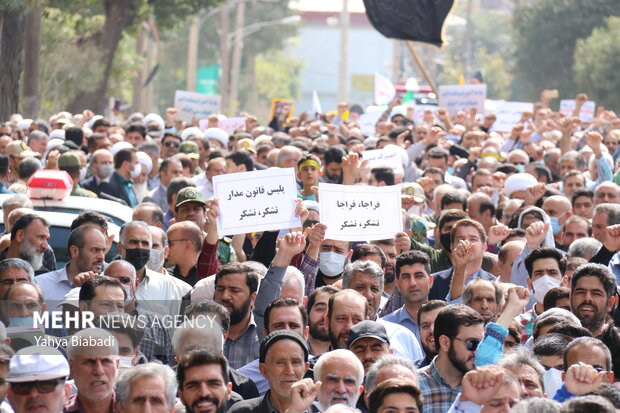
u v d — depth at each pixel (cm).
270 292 1734
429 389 1536
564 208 2581
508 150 4144
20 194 2270
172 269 2067
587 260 2138
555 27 11631
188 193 2244
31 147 3469
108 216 2472
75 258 1892
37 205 2455
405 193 2731
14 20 5072
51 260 2134
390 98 6366
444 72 16675
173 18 8094
